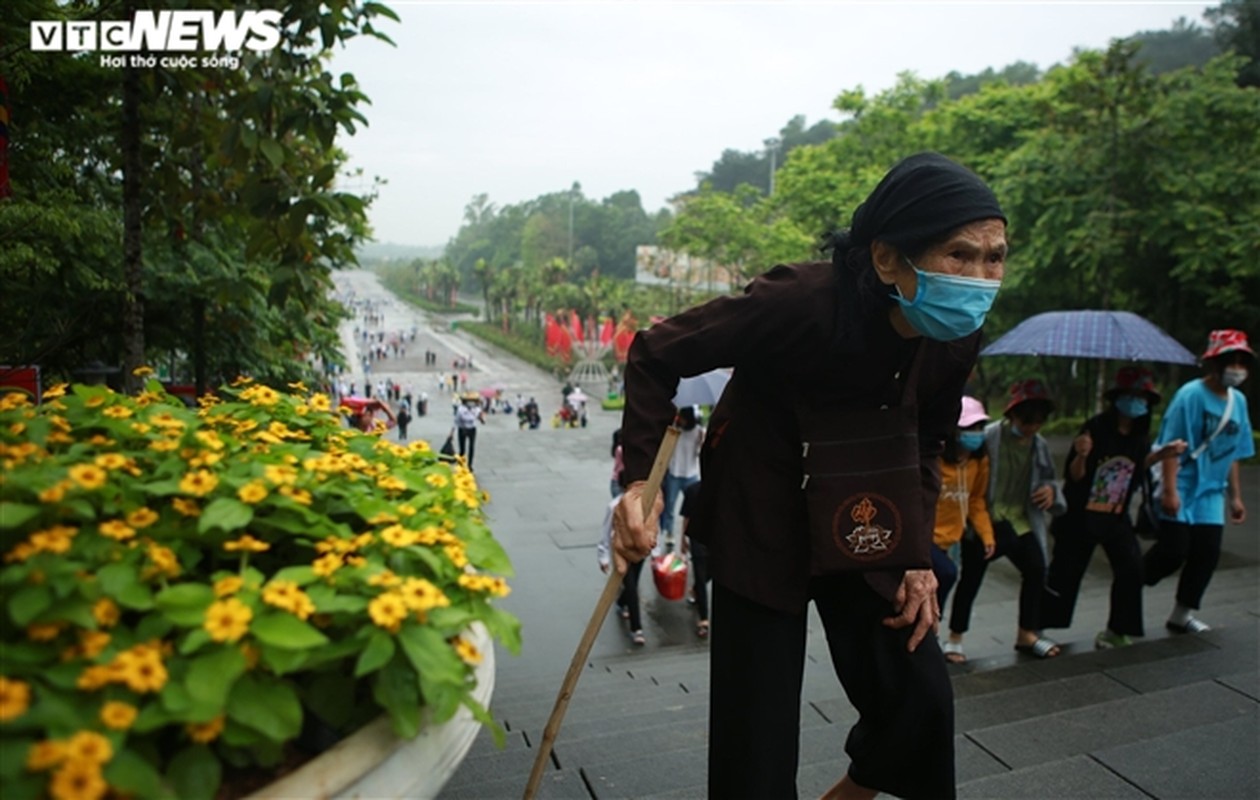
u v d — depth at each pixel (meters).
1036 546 5.05
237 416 1.91
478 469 14.18
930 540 1.93
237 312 9.62
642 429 1.90
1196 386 5.06
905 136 28.77
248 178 4.88
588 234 105.56
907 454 1.90
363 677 1.39
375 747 1.26
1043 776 2.88
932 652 1.99
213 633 1.12
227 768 1.28
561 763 3.24
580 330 60.88
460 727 1.42
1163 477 4.88
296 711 1.17
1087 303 22.80
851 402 1.93
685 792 2.80
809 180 31.45
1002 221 1.74
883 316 1.84
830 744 3.34
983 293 1.72
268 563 1.53
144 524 1.33
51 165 6.18
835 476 1.87
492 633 1.40
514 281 90.44
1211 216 17.77
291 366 11.73
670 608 7.29
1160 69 45.59
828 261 1.95
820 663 5.01
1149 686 4.00
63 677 1.08
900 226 1.73
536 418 35.00
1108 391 4.86
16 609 1.09
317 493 1.54
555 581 7.97
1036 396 4.90
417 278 149.88
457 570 1.45
